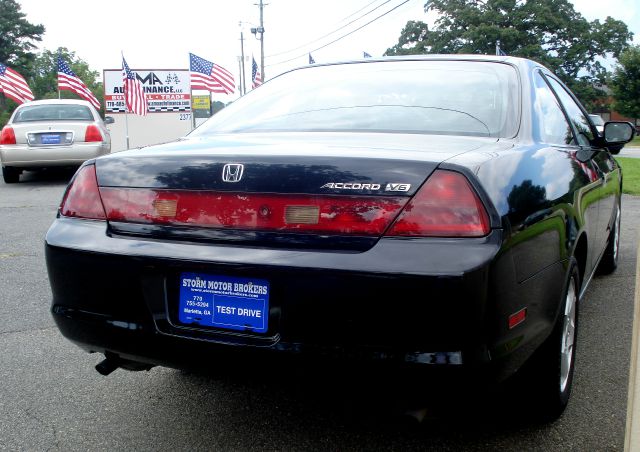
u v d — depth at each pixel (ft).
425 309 6.02
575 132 11.30
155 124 89.04
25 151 36.09
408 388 6.21
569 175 8.84
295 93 9.89
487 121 8.36
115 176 7.60
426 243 6.17
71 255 7.50
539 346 7.58
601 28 181.68
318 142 7.60
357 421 8.70
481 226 6.17
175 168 7.25
